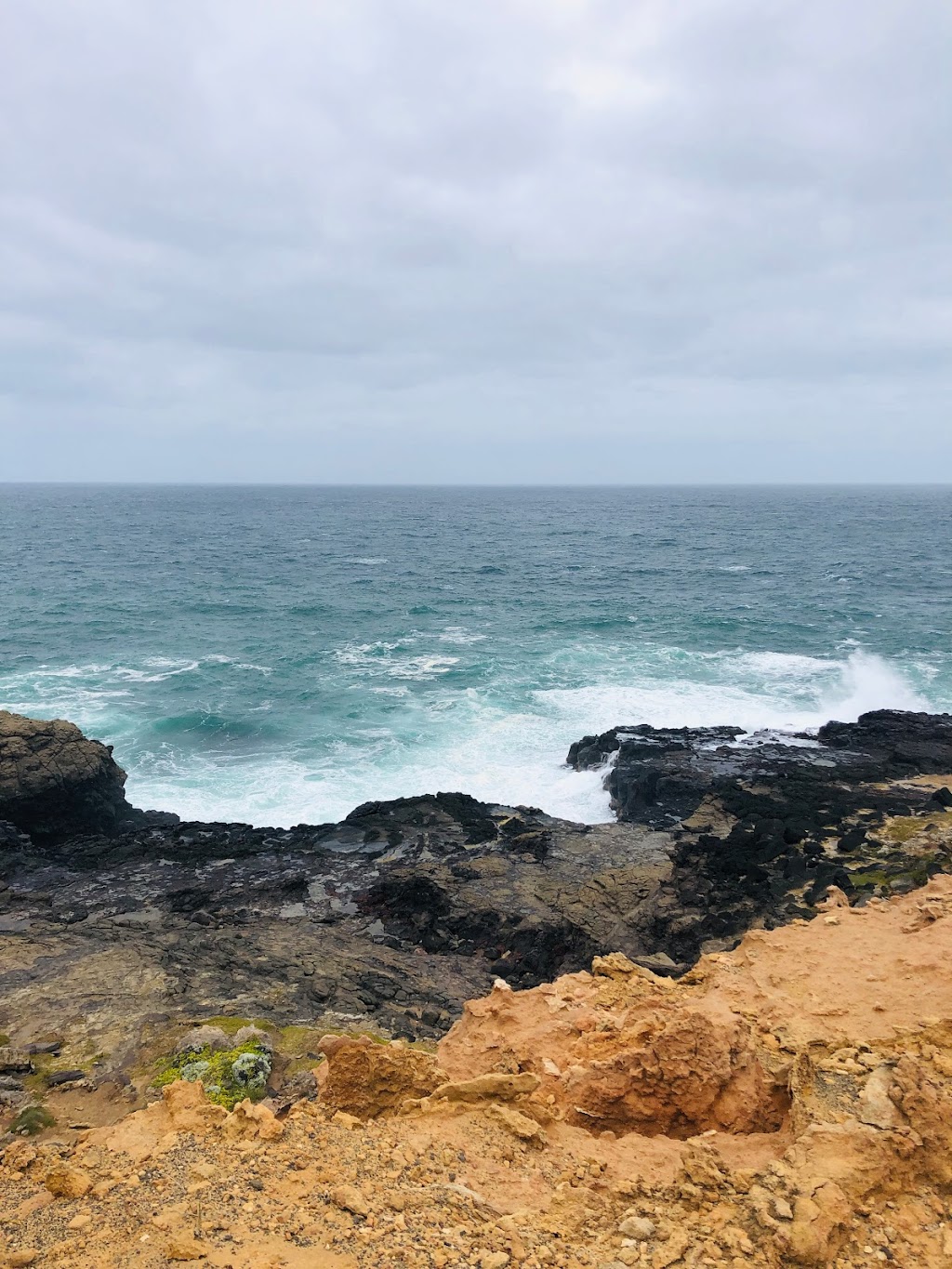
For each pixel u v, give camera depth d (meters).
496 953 20.92
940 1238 6.14
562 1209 6.97
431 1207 6.88
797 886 21.78
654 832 26.59
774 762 32.06
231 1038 14.46
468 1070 9.76
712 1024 8.91
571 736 37.91
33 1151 8.45
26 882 24.23
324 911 22.80
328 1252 6.29
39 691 44.69
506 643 56.22
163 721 39.84
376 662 51.22
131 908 22.47
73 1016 15.81
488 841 26.41
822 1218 6.16
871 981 10.09
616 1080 8.79
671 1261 6.12
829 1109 7.42
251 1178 7.40
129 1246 6.47
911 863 21.94
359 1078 9.20
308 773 34.09
